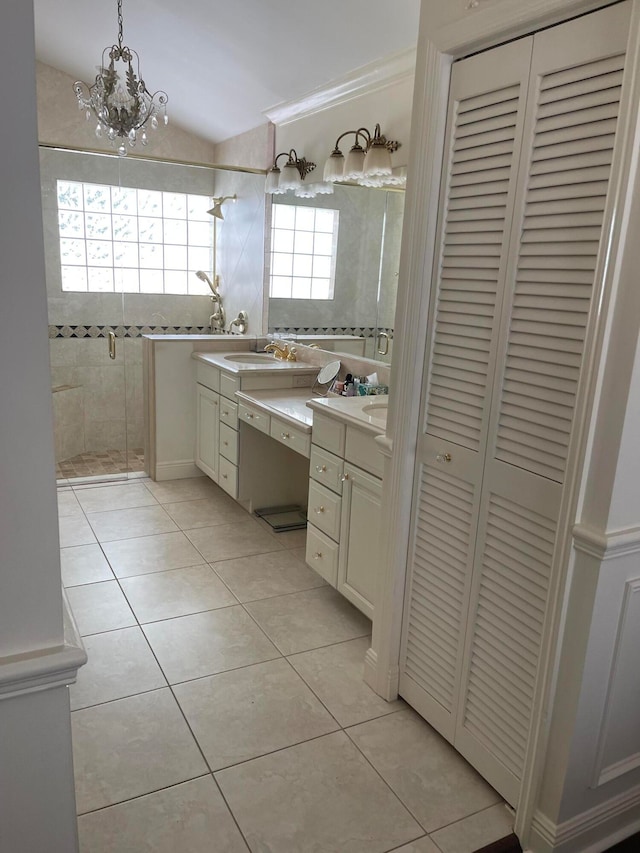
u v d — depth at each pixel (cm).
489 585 170
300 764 184
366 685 221
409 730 200
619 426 129
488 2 148
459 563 180
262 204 415
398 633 209
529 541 156
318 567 270
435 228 175
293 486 376
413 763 187
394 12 241
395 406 193
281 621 258
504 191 154
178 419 417
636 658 152
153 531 340
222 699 210
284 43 304
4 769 90
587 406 132
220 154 497
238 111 418
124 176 423
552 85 139
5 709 88
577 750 149
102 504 375
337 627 256
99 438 445
